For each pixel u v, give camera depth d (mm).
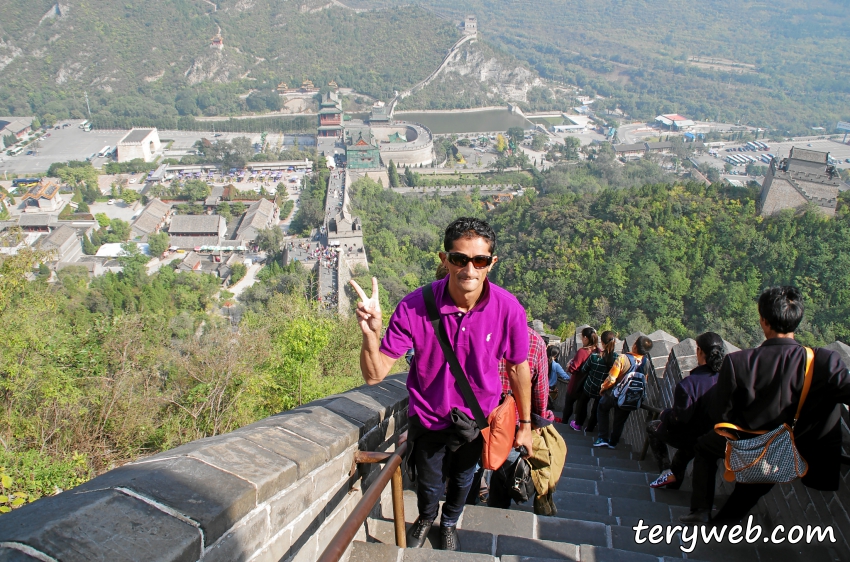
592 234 92438
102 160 167375
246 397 14867
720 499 7355
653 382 11508
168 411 14094
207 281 83500
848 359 6547
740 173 184125
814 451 4832
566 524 5871
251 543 3193
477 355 4086
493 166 167625
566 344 20484
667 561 5090
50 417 11664
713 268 84812
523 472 6098
